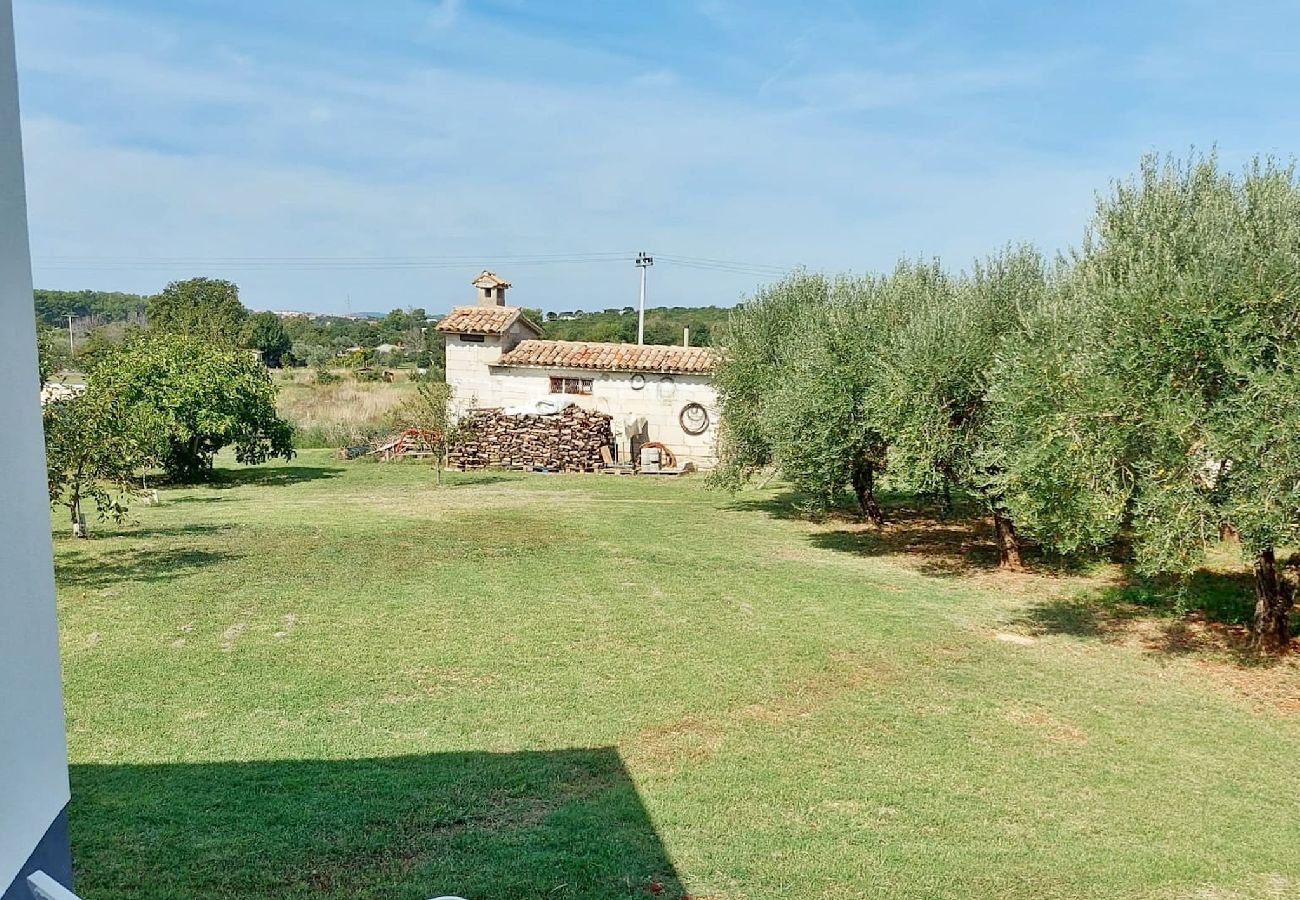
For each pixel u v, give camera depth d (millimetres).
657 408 25484
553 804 5512
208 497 18531
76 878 4465
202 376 20875
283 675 7578
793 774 6062
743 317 17812
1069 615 10469
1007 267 12344
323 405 32906
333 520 15398
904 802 5699
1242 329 6941
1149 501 7383
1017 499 8773
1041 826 5426
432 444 22500
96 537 13508
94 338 30688
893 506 18969
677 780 5910
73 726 6398
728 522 16562
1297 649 9000
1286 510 6703
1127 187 9438
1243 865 5023
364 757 6059
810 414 13383
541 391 26016
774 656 8609
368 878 4586
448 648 8477
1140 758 6488
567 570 11992
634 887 4613
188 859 4688
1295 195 7887
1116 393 7555
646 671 8062
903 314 13570
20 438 2562
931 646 9133
